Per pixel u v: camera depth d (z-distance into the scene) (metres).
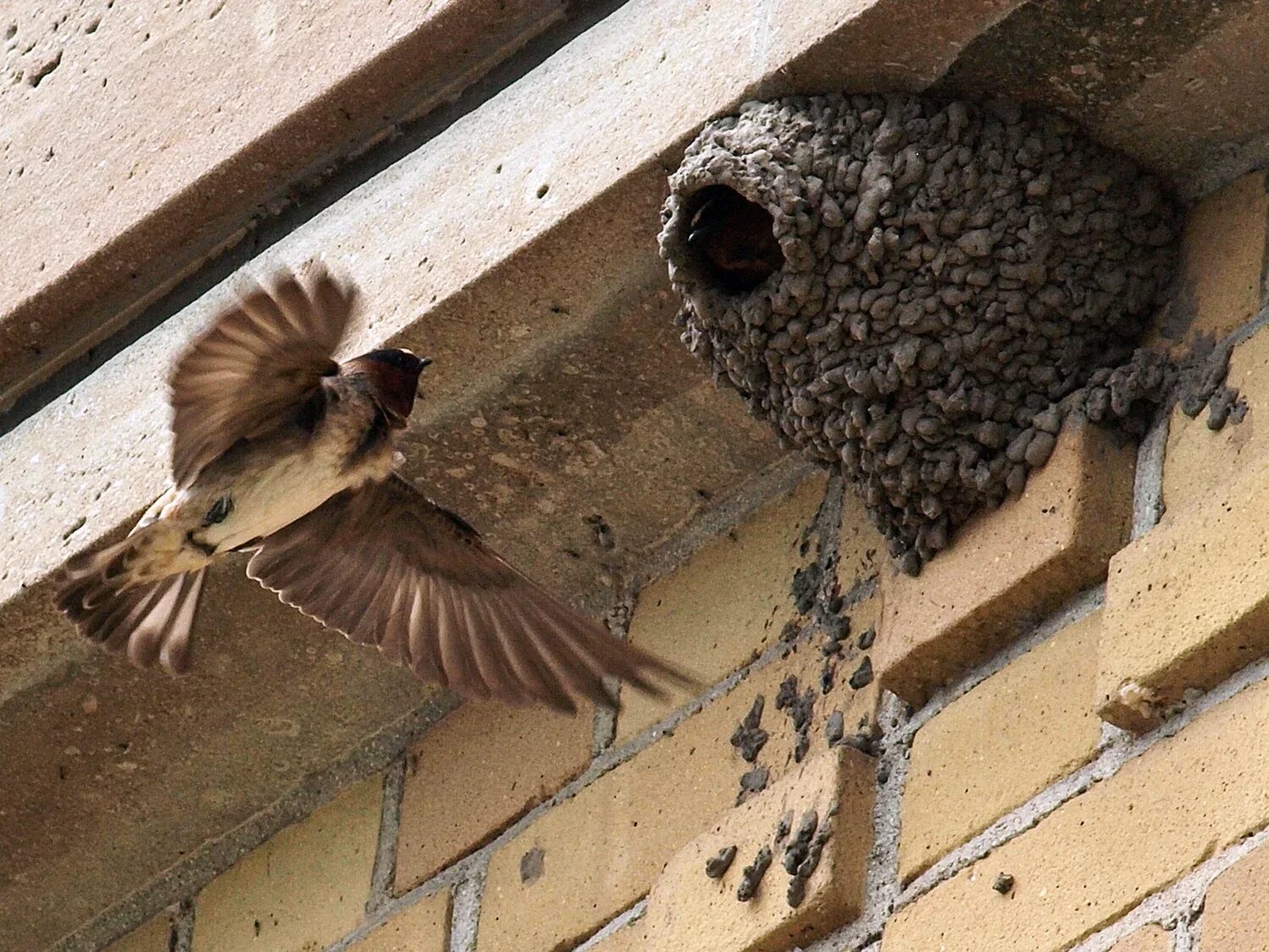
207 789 12.61
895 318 9.62
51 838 12.88
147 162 12.20
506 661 10.23
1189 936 8.12
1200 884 8.18
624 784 10.95
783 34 9.80
